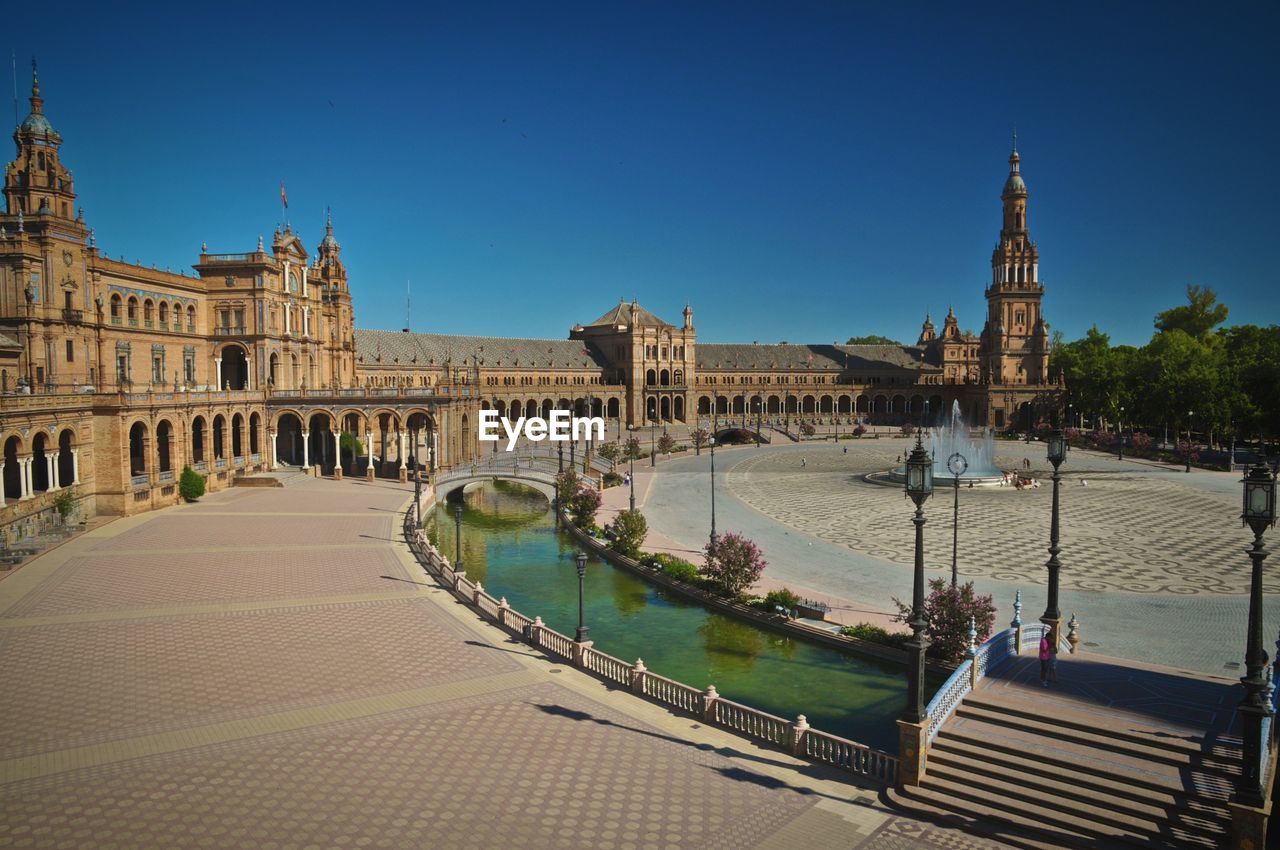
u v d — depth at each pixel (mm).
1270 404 121188
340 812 23094
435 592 48094
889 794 23922
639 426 173125
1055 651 30047
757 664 40812
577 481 87812
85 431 71062
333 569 53344
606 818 22844
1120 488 95875
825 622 44750
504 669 35281
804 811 23297
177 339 96875
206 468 89250
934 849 21234
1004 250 183250
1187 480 102562
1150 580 52781
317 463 111000
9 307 77562
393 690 32562
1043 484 99500
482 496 105188
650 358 183000
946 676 37625
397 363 149250
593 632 46312
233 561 55188
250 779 25047
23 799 23750
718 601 50250
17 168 81188
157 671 34469
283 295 107750
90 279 83875
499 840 21703
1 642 38062
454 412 107625
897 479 102688
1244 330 160375
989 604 39094
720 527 73438
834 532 70812
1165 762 22688
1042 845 21016
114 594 46594
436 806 23469
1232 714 25172
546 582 58000
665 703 31625
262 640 38719
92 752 26875
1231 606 46688
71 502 67812
